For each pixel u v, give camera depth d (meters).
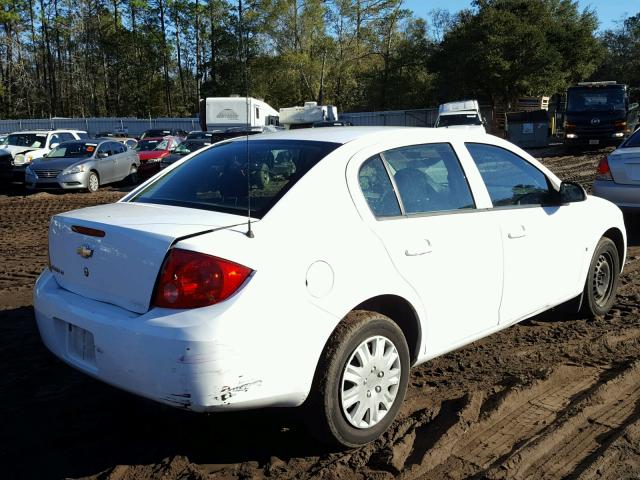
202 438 3.48
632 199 8.27
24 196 16.16
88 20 63.47
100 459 3.28
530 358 4.60
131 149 20.02
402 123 50.25
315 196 3.29
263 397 2.93
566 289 4.80
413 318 3.60
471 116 26.97
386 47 59.28
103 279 3.18
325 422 3.14
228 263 2.87
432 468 3.17
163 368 2.81
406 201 3.65
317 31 57.12
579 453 3.32
